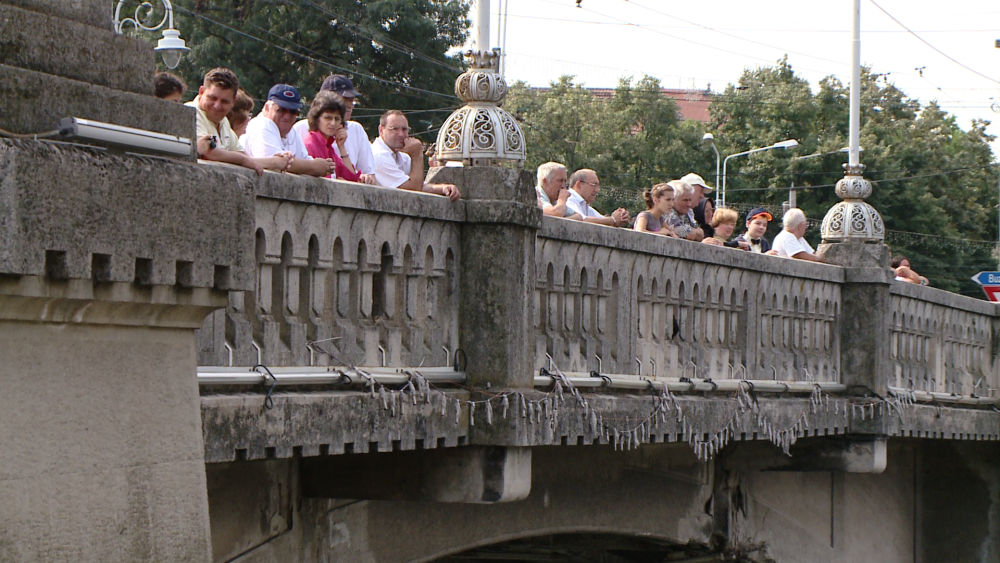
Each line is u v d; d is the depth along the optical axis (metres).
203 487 9.20
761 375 21.70
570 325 16.44
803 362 23.47
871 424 24.56
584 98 91.19
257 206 11.54
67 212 7.84
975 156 101.44
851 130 26.22
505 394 14.19
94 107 8.33
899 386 26.70
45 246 7.70
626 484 21.22
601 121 90.06
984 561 33.31
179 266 8.80
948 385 29.91
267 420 11.15
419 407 13.33
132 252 8.33
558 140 86.81
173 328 9.09
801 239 25.45
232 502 12.90
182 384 9.13
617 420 16.45
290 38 56.53
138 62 8.81
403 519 16.27
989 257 94.25
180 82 13.62
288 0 55.69
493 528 17.86
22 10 8.01
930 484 34.44
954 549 33.88
